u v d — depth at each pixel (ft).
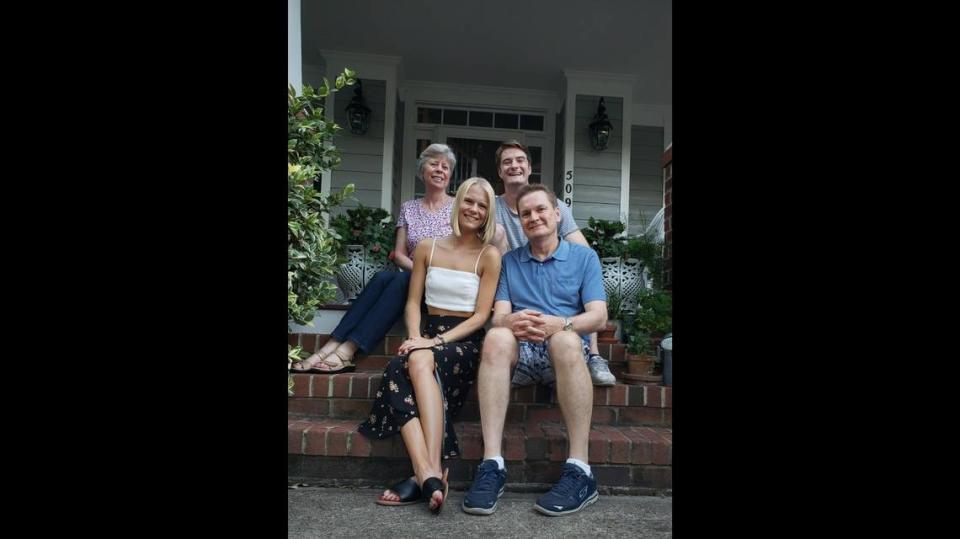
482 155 18.52
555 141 18.63
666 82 17.79
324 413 7.84
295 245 8.10
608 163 17.54
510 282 7.38
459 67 17.20
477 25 15.02
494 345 6.51
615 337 10.27
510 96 18.53
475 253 7.36
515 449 6.89
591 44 15.78
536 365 7.06
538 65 16.99
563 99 17.84
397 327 8.87
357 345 8.26
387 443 6.89
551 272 7.18
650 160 19.39
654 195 19.36
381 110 16.76
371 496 6.56
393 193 17.22
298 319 8.05
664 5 13.97
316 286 8.37
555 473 6.92
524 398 7.65
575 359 6.33
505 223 9.03
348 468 6.97
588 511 6.25
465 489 6.90
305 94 8.54
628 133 17.49
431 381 6.34
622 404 7.98
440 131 18.29
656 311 9.39
